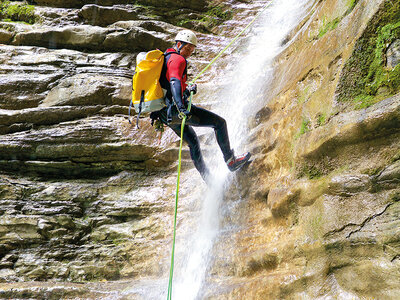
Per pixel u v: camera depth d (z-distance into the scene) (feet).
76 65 22.48
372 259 8.59
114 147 17.98
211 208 14.67
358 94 10.81
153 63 12.59
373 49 10.94
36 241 15.10
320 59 13.17
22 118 18.99
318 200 10.34
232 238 12.77
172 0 28.17
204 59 25.05
